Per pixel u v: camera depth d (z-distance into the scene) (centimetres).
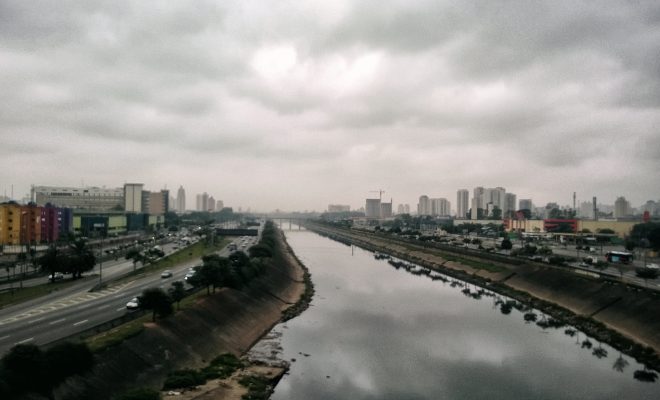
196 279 9712
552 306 11650
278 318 10794
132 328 6869
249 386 6531
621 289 10512
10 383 4400
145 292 7400
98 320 7606
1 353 5834
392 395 6738
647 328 8788
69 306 8738
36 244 17162
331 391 6844
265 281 12875
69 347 4994
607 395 6738
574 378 7388
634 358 8169
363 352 8588
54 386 4803
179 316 7950
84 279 12069
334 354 8456
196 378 6400
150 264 14762
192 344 7475
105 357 5866
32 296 9675
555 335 9756
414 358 8306
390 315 11419
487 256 18075
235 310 9675
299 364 7925
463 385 7119
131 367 6047
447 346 8988
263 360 7975
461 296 13888
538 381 7281
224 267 10256
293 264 19375
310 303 12675
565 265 13975
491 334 9794
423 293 14350
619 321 9575
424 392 6856
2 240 17162
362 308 12156
